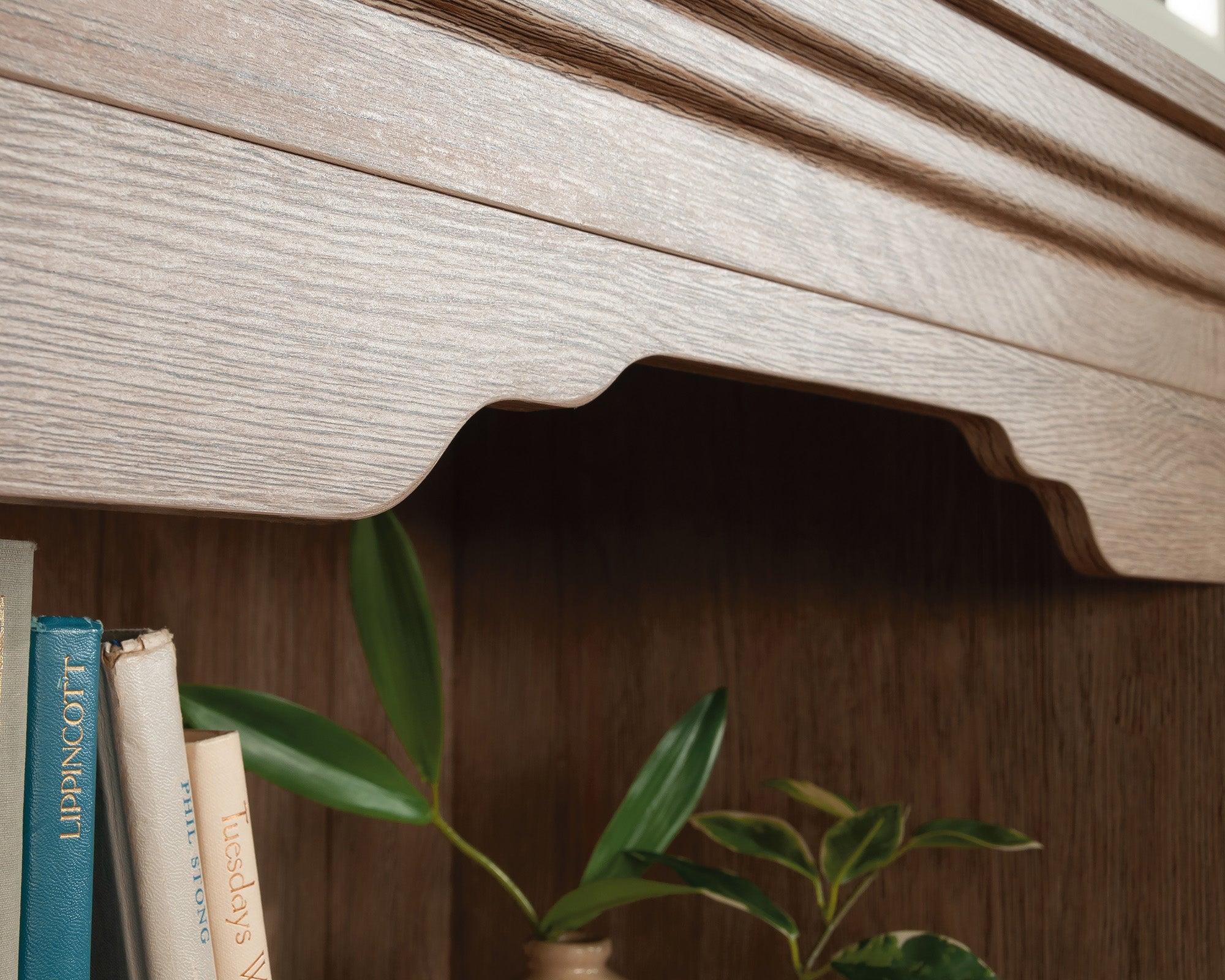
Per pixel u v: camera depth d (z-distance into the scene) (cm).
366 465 32
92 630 36
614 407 105
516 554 111
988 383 56
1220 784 72
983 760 84
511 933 106
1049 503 63
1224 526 74
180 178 29
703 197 43
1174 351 70
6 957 33
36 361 26
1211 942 72
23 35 27
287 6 31
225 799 41
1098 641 78
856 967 68
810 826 92
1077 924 78
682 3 41
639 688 102
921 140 51
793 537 95
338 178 32
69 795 35
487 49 36
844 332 48
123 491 28
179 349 29
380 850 103
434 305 34
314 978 96
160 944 37
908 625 88
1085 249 62
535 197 37
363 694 101
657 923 101
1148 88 63
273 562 94
